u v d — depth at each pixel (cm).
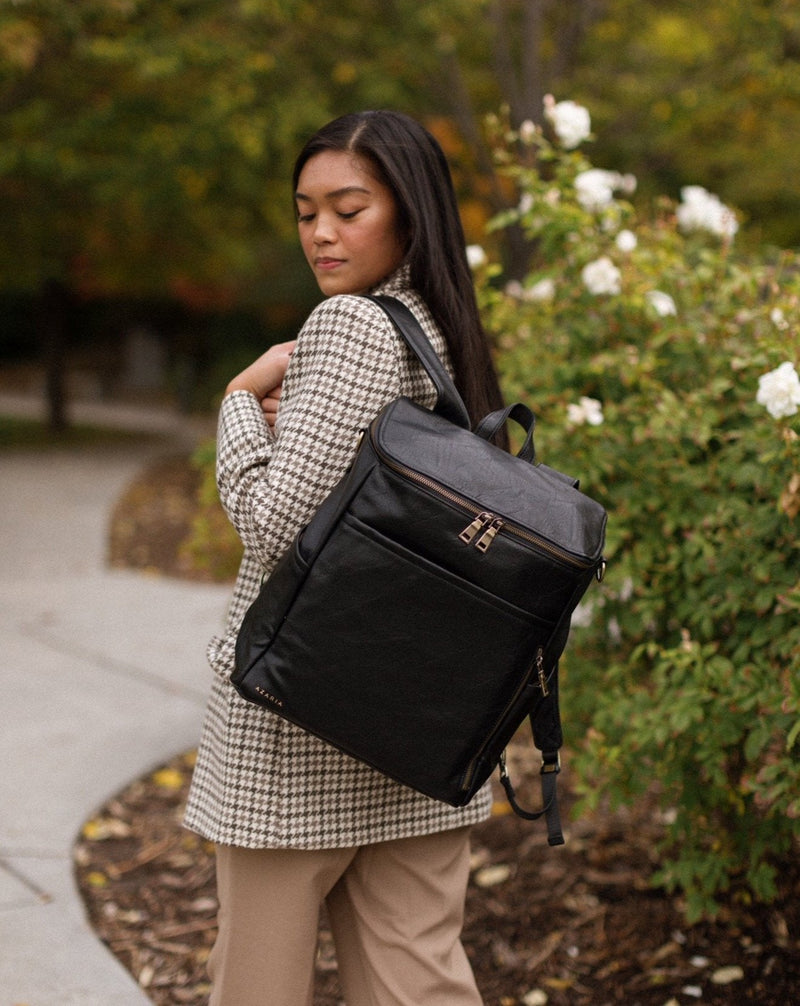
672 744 248
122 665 486
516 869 303
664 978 249
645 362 268
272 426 174
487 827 329
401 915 173
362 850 174
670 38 924
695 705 231
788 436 221
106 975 251
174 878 304
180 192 1150
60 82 1080
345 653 148
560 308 301
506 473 150
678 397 275
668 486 267
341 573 147
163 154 1041
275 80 935
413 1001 170
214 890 298
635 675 281
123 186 1117
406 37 878
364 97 916
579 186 297
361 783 167
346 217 171
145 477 1209
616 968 255
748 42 818
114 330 2870
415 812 173
